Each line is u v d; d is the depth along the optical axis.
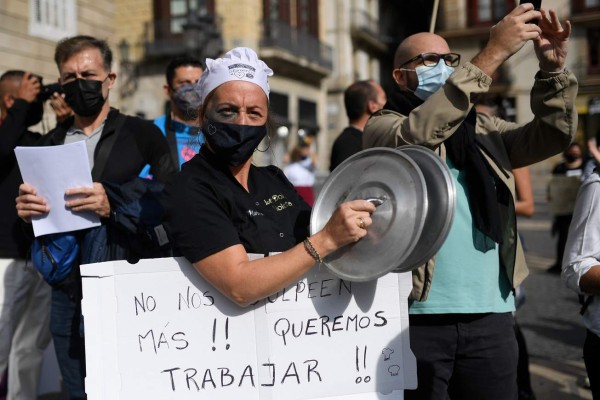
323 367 2.13
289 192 2.44
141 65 21.12
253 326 2.09
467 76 2.29
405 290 2.22
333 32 27.39
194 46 12.82
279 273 1.95
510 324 2.66
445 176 2.00
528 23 2.34
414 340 2.60
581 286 2.67
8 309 3.92
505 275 2.63
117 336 2.00
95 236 2.97
